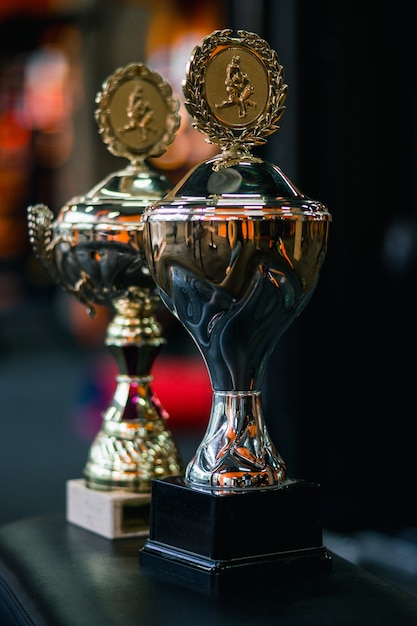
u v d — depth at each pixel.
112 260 1.21
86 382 7.07
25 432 6.52
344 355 3.60
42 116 13.12
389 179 3.62
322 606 0.90
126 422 1.25
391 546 3.36
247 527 0.97
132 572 1.02
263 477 1.00
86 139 11.55
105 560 1.07
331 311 3.60
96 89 11.40
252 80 1.05
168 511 1.02
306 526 1.00
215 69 1.04
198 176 1.01
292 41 3.39
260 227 0.96
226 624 0.86
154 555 1.03
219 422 1.03
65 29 11.17
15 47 10.97
